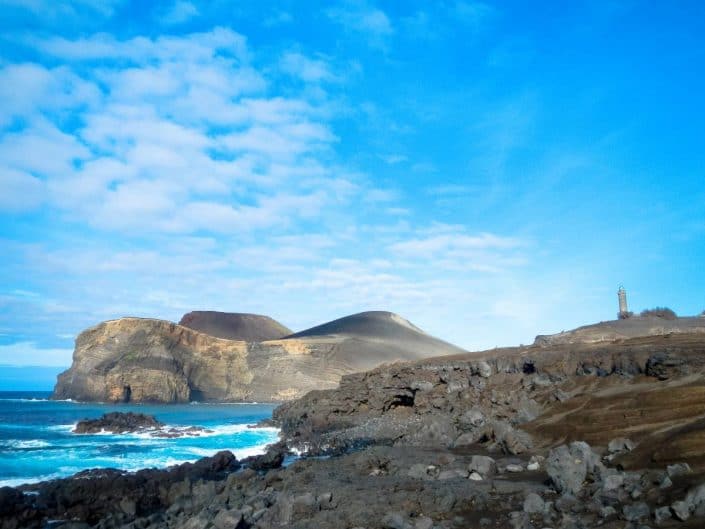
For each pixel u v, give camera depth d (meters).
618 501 17.17
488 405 42.00
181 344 142.12
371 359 161.50
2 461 39.94
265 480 27.47
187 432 59.38
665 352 32.94
